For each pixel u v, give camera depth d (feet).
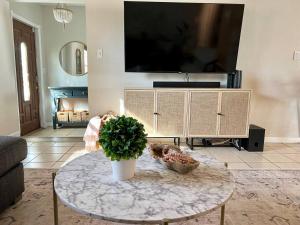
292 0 11.35
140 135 4.12
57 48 15.80
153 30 10.43
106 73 11.59
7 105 11.72
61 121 15.34
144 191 3.76
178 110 10.44
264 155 10.34
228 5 10.33
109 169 4.59
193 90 10.32
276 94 12.06
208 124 10.58
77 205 3.34
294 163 9.45
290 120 12.28
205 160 5.14
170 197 3.59
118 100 11.81
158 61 10.82
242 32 11.50
